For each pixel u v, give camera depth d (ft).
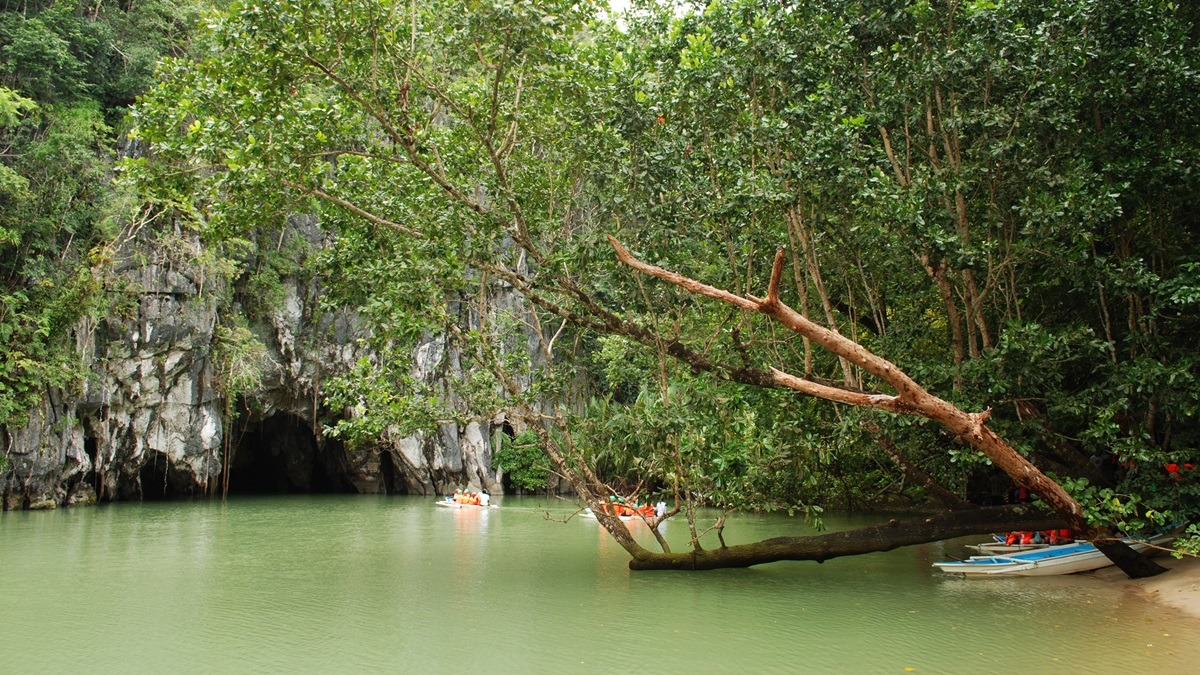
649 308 32.76
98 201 77.97
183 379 84.69
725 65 32.73
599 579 35.27
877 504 61.57
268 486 120.67
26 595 31.17
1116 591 32.17
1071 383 38.34
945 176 31.65
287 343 97.14
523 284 33.53
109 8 87.51
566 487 113.91
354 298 36.04
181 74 31.01
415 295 32.07
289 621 26.55
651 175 31.27
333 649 22.90
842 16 34.76
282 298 95.81
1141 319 31.24
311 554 43.88
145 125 30.42
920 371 31.91
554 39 30.30
